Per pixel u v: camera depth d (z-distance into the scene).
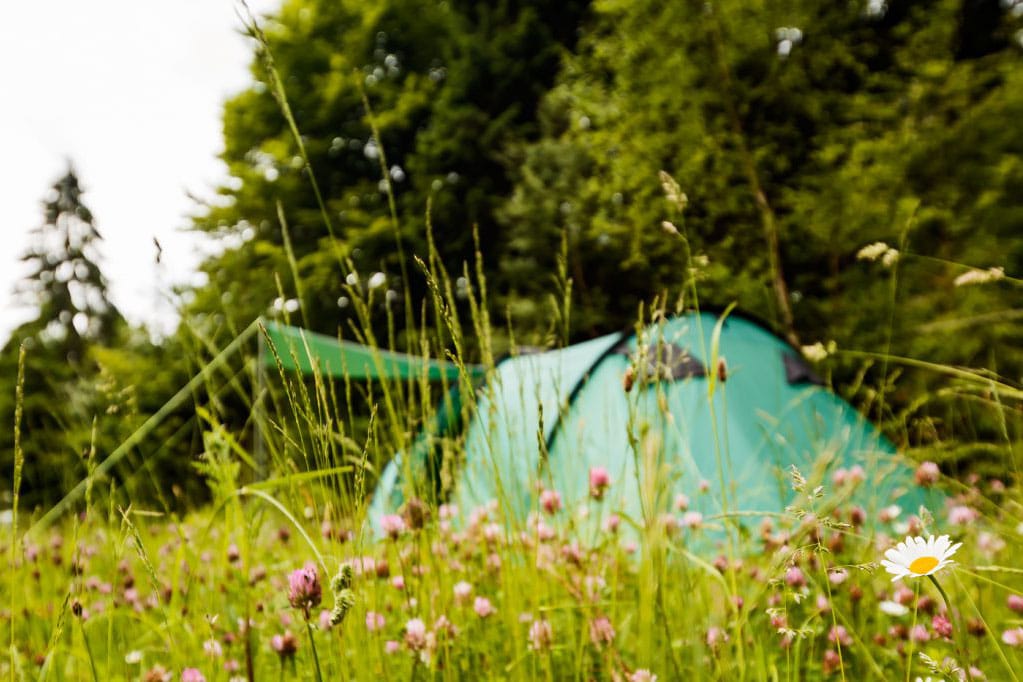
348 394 1.48
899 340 5.42
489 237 14.71
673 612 1.49
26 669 1.35
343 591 0.94
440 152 14.95
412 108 15.80
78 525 1.16
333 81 15.13
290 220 15.16
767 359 4.05
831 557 1.38
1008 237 8.51
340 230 14.38
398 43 17.17
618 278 12.84
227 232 14.67
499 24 16.38
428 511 1.59
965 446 1.90
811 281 10.13
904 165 9.06
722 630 1.20
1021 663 1.22
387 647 1.55
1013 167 8.61
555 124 14.45
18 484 1.11
